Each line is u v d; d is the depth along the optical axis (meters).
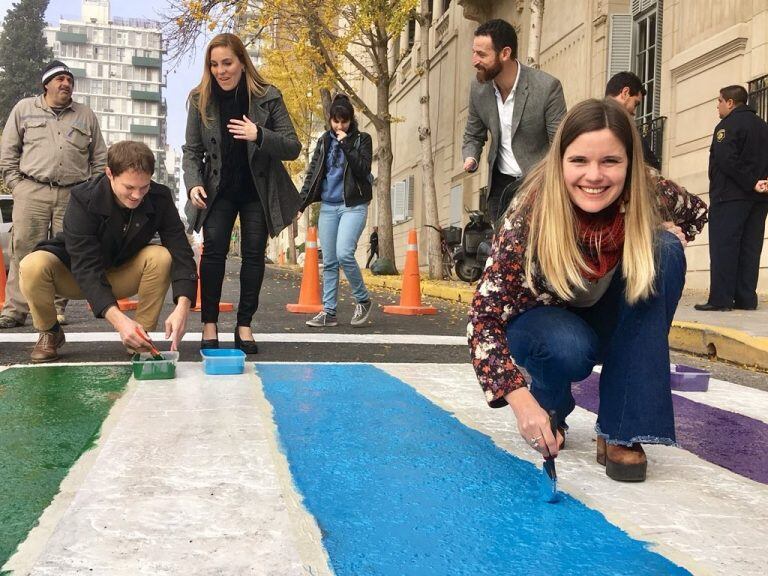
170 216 3.87
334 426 2.65
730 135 6.38
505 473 2.17
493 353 1.99
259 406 2.94
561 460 2.36
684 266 2.16
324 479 2.06
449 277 14.18
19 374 3.60
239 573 1.47
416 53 22.56
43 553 1.53
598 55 12.04
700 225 2.39
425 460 2.27
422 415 2.86
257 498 1.89
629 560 1.59
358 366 4.04
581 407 3.26
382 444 2.43
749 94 8.62
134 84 162.50
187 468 2.12
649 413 2.11
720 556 1.63
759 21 8.58
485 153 16.30
